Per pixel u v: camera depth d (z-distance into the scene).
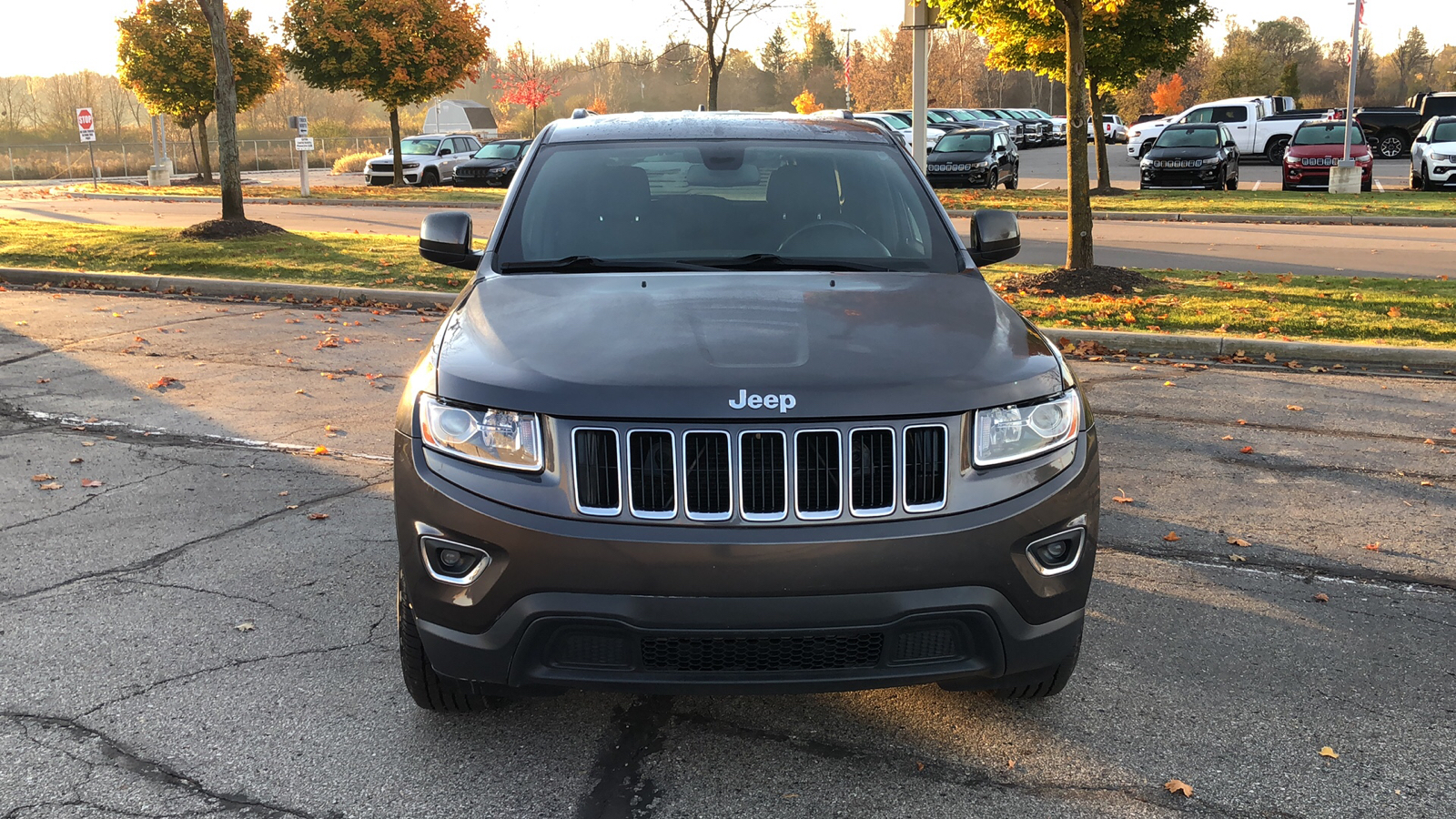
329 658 3.73
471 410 2.85
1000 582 2.77
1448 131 24.88
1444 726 3.34
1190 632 4.00
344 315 10.58
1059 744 3.22
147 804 2.89
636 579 2.66
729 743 3.23
